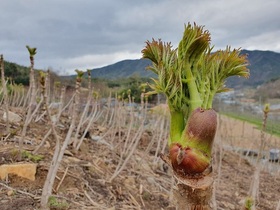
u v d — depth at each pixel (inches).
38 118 28.8
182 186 5.7
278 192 31.5
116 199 19.0
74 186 18.5
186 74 6.1
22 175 17.2
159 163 28.8
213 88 6.2
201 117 5.7
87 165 21.5
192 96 6.0
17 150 19.4
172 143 5.9
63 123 30.5
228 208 23.5
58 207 15.3
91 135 30.6
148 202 20.3
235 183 31.3
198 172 5.6
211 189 5.7
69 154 22.8
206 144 5.7
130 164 26.3
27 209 14.4
